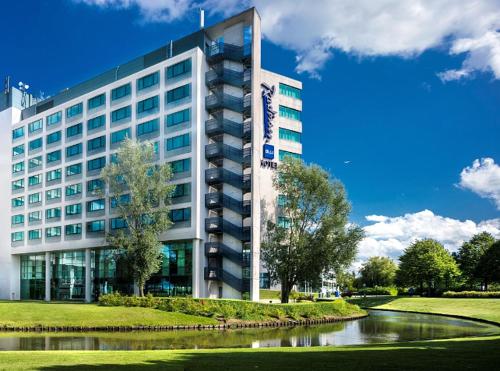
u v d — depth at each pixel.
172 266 76.81
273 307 59.59
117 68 91.69
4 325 45.25
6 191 109.94
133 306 57.91
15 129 110.25
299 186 73.44
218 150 75.56
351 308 70.44
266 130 86.00
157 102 81.75
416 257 121.56
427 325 53.94
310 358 21.08
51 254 100.06
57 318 48.34
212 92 78.69
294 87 94.19
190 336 41.81
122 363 18.73
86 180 92.12
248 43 76.88
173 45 83.19
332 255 70.50
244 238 73.19
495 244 110.75
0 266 108.75
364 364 18.92
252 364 19.17
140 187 71.56
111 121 88.81
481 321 59.62
